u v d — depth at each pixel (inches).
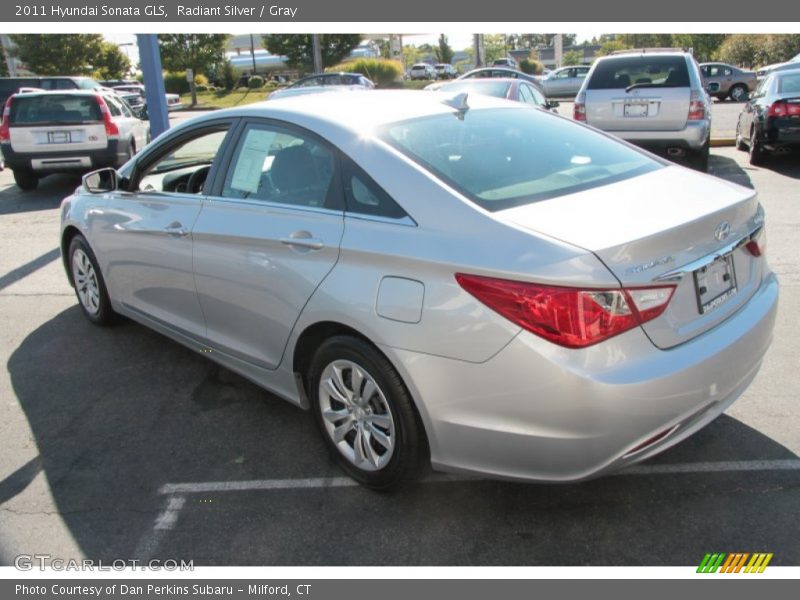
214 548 106.9
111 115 436.8
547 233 94.0
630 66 370.9
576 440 91.4
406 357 101.4
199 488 121.5
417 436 107.2
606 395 89.1
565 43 3683.6
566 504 113.4
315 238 114.7
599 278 88.3
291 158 125.6
